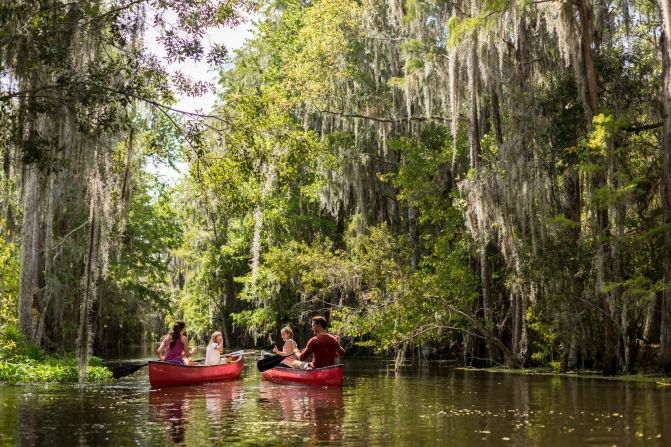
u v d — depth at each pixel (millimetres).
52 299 30609
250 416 11594
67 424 10664
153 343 67062
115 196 20938
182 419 11250
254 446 8648
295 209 37875
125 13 17188
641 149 22578
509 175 22062
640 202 22078
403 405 13055
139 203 39531
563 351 22062
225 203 19188
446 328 25438
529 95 22562
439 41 28062
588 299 21047
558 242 21516
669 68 19078
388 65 32375
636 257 21766
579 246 20250
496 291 26797
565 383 17609
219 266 44406
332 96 31953
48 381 19156
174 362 18609
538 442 8797
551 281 21141
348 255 26797
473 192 23391
